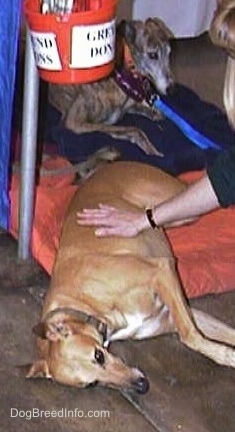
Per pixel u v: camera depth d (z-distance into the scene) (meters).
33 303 2.89
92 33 2.55
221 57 4.56
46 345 2.56
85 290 2.67
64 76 2.62
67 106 3.81
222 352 2.65
